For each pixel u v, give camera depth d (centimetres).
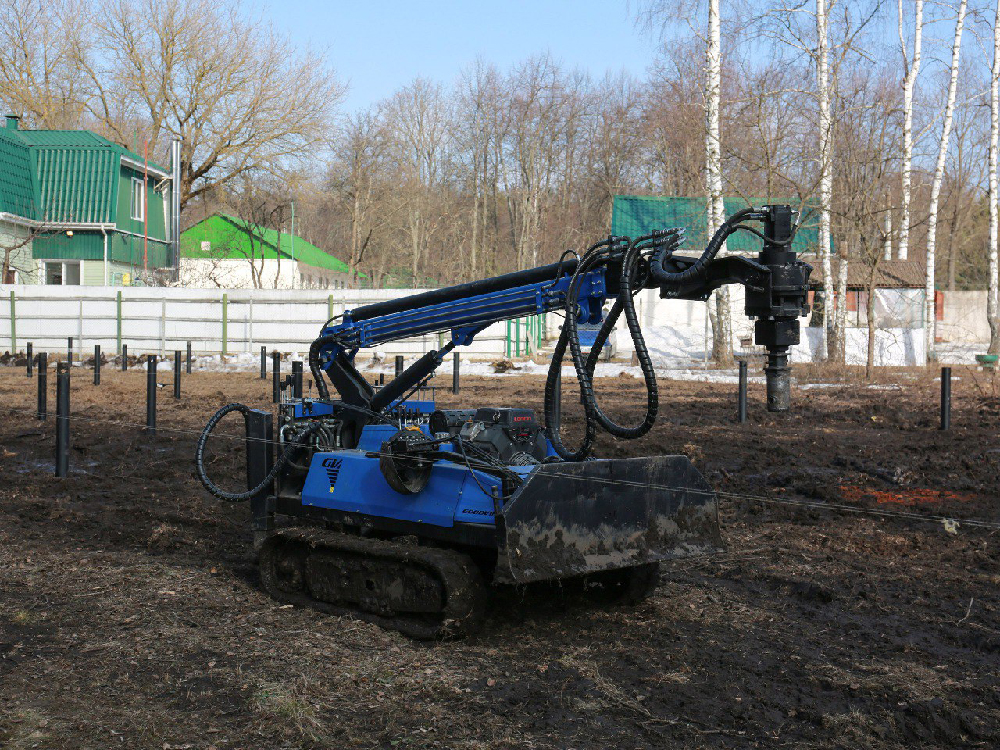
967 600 709
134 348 3562
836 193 3109
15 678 545
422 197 6619
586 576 710
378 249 6750
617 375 2803
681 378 2703
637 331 576
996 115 3319
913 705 514
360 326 767
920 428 1655
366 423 771
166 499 1068
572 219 6862
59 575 762
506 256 7131
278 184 5194
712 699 524
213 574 771
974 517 984
